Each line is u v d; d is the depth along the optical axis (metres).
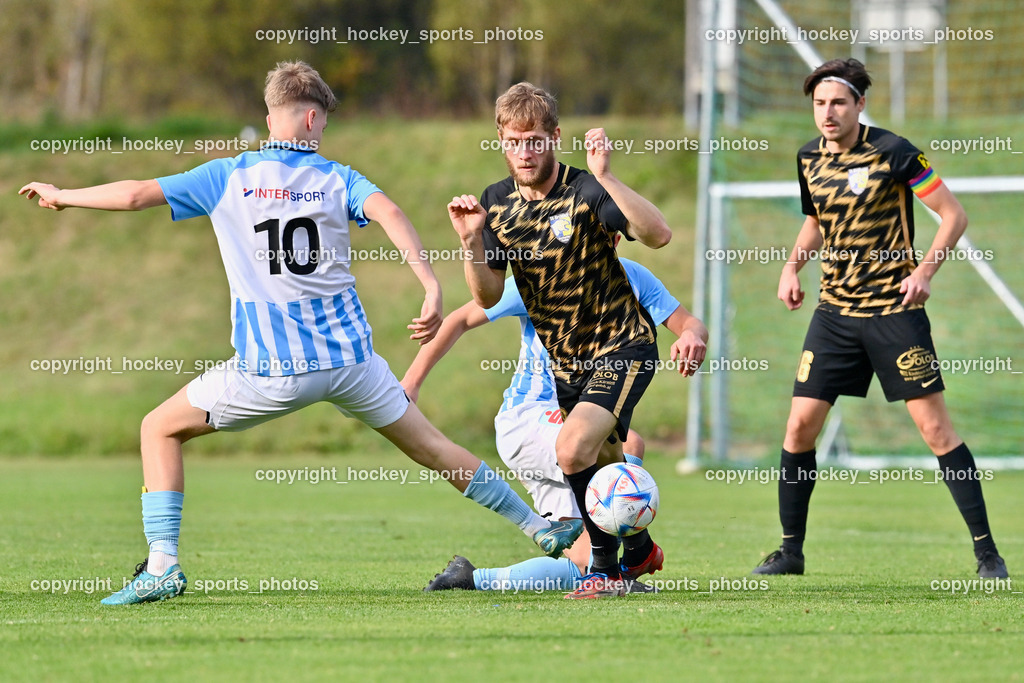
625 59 128.50
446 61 111.69
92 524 26.92
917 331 17.84
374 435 53.25
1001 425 48.16
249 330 13.91
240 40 110.94
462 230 14.08
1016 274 54.50
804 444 18.31
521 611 13.12
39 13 121.12
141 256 72.69
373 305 66.12
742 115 55.81
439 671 9.66
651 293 16.28
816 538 24.80
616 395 14.39
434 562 19.69
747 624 12.05
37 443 53.38
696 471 42.50
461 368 58.78
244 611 13.24
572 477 14.65
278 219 13.88
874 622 12.23
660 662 10.03
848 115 17.98
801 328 55.81
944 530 26.64
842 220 18.17
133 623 12.23
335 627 11.86
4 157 79.81
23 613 13.19
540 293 14.81
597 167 13.70
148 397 59.47
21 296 68.94
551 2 118.06
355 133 84.38
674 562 20.05
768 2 40.50
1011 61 58.00
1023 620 12.46
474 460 15.12
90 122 89.81
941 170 58.88
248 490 38.78
